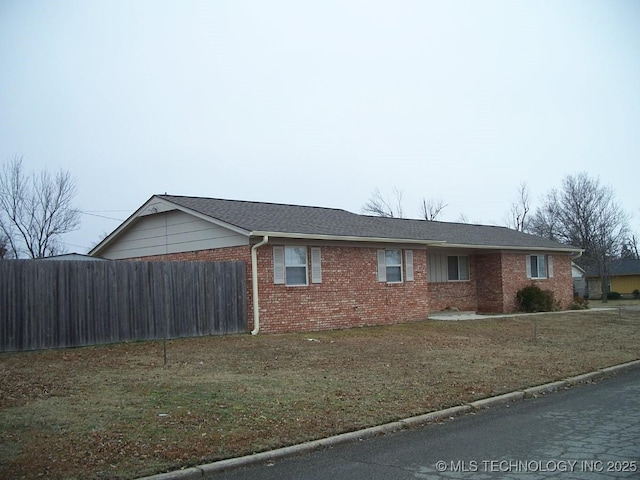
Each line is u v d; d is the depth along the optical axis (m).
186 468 6.50
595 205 53.97
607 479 6.00
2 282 13.98
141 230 21.92
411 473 6.40
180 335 16.72
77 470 6.30
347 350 15.20
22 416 8.29
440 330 20.25
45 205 37.88
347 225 22.39
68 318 14.86
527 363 13.77
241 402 9.30
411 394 10.25
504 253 28.69
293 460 7.09
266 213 21.31
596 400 10.31
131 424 7.98
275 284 18.56
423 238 23.97
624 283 55.28
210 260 19.27
